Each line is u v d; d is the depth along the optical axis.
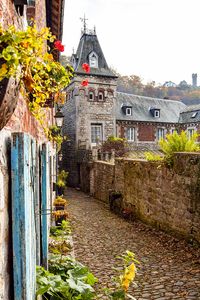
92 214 11.11
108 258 5.90
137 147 24.84
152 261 5.60
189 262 5.38
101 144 22.00
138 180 9.64
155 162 8.33
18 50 1.45
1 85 1.35
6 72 1.31
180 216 6.90
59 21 8.17
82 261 5.72
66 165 25.02
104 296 4.11
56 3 7.19
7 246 1.77
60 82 2.72
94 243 7.03
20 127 2.64
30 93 2.57
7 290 1.75
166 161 7.47
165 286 4.42
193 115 29.02
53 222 7.86
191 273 4.85
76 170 22.19
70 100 24.47
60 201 8.46
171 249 6.32
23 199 1.82
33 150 2.62
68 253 5.80
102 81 23.86
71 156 23.64
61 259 4.23
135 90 63.00
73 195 17.70
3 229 1.69
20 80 1.71
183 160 6.77
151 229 8.27
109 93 24.12
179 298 4.00
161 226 7.93
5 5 2.09
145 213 9.05
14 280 1.79
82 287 3.07
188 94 67.19
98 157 18.83
